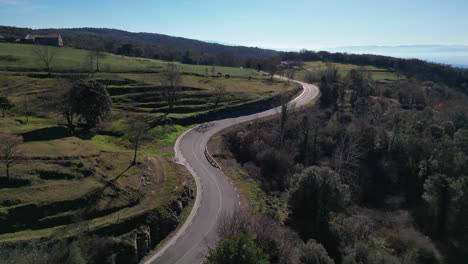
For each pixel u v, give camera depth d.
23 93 85.62
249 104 103.50
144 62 151.50
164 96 100.25
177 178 54.81
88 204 42.84
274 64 165.12
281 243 38.97
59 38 171.12
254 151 73.94
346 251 44.59
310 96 119.94
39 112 75.38
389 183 74.06
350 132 80.50
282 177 67.38
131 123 76.88
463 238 55.59
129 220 41.47
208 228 45.53
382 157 78.56
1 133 54.62
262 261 30.31
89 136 68.38
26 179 43.41
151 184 50.84
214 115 94.31
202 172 61.56
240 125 87.25
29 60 115.31
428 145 77.19
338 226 49.56
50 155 49.53
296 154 77.31
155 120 82.06
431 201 59.19
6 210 38.47
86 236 37.50
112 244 38.16
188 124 87.75
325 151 80.00
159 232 43.44
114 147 65.44
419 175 73.56
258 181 64.19
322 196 52.41
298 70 197.88
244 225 39.56
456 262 50.56
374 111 102.06
